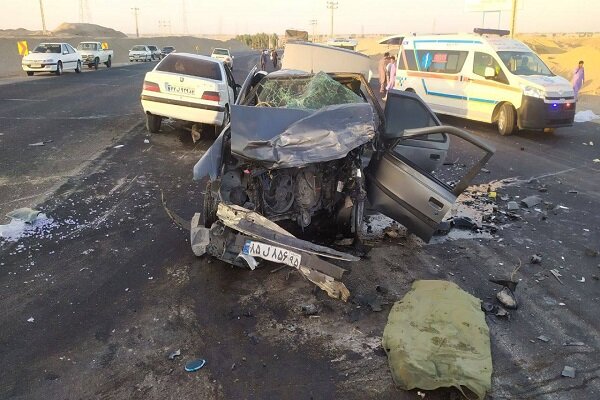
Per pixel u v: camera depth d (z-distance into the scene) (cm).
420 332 364
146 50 4847
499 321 401
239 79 2445
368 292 441
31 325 381
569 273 493
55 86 2012
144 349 357
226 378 328
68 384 321
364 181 498
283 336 374
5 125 1114
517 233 591
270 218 466
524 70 1247
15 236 533
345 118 445
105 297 423
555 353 362
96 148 933
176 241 536
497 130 1310
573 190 775
